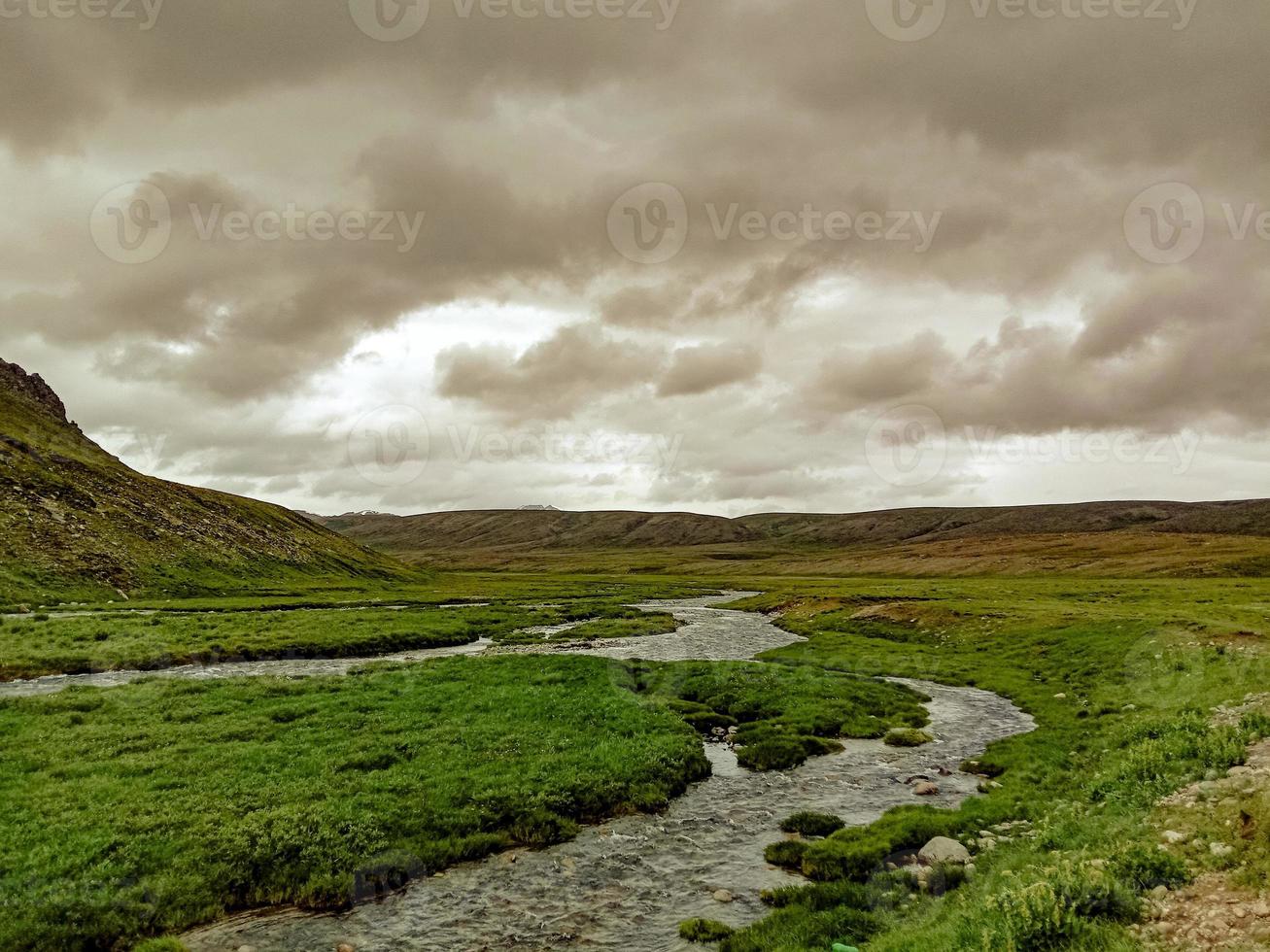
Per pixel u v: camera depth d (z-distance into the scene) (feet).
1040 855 47.39
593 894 51.67
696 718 104.27
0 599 230.68
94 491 374.43
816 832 63.10
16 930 42.75
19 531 291.79
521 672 129.18
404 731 88.12
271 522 529.86
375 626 212.02
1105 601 238.68
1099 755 75.15
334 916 48.47
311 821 59.52
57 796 63.00
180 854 53.11
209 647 164.04
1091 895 35.83
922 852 54.70
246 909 49.26
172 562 342.44
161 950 42.78
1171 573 461.37
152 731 85.15
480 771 73.72
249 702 102.63
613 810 68.59
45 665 138.10
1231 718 71.20
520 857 58.23
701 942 44.32
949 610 211.20
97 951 43.16
